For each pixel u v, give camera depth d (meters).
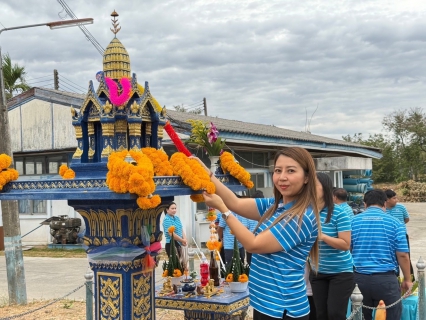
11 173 3.62
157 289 5.39
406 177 49.47
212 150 4.23
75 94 14.57
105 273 3.75
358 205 19.55
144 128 3.79
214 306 4.78
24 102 14.44
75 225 14.59
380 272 5.09
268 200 3.35
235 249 5.29
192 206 12.91
